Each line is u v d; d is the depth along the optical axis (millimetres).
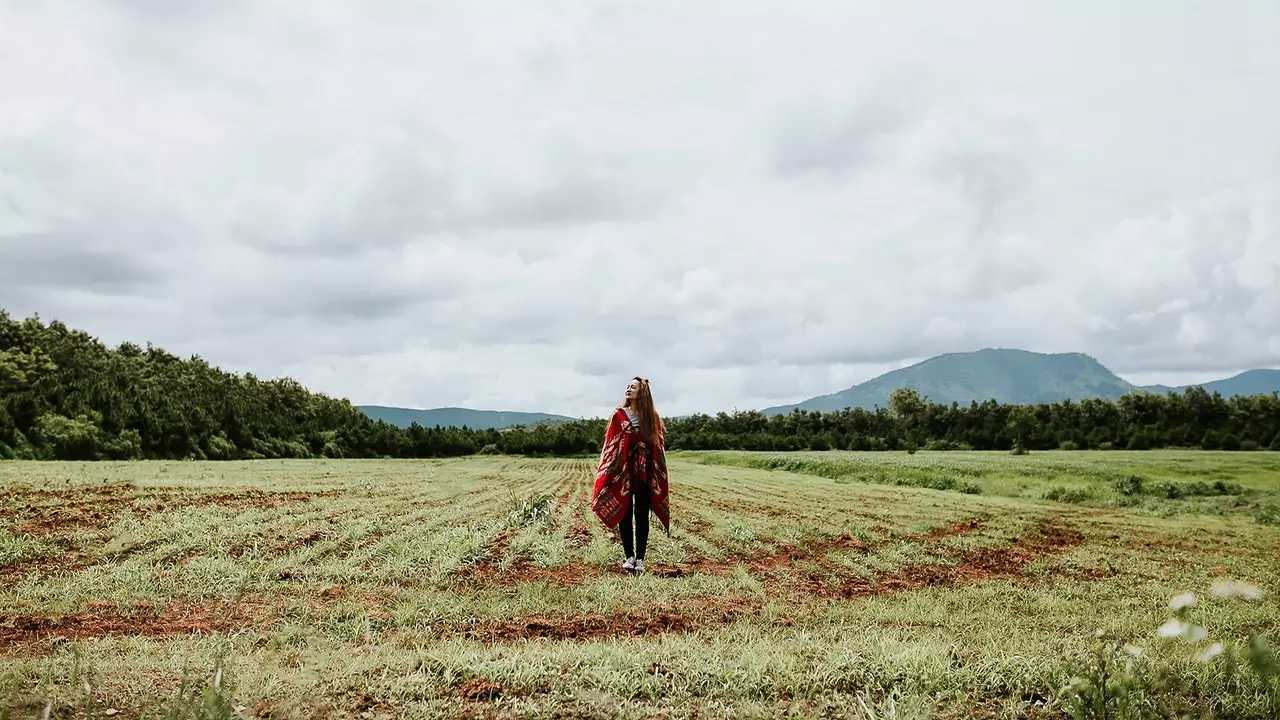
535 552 8711
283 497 14703
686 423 116562
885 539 11039
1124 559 9477
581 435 98250
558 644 4594
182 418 47406
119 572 6629
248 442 56312
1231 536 12961
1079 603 6371
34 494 12852
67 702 3305
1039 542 11211
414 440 89188
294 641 4605
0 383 42312
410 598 5930
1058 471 32875
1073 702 3170
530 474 31922
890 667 3895
